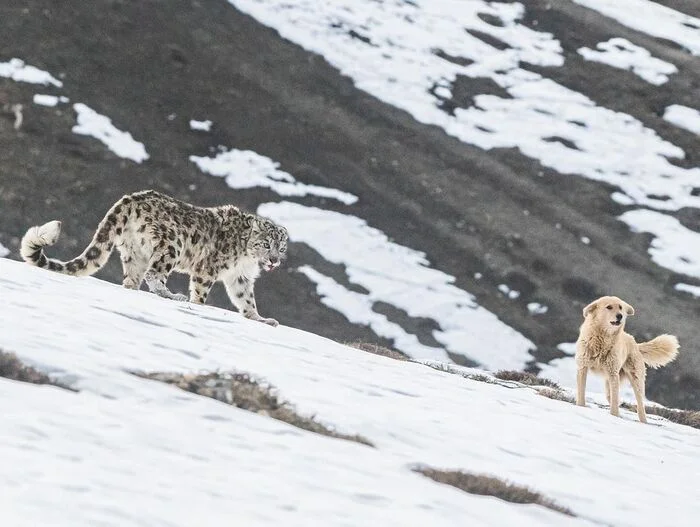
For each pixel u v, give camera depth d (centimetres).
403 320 5456
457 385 2377
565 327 5641
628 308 2536
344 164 6962
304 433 1391
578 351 2597
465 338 5406
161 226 2425
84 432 1103
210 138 6862
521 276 6059
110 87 7069
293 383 1762
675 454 2117
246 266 2664
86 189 5850
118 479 974
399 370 2362
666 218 6969
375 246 6128
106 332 1719
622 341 2556
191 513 925
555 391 2944
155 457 1086
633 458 1934
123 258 2442
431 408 1908
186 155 6594
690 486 1777
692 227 6912
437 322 5506
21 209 5478
